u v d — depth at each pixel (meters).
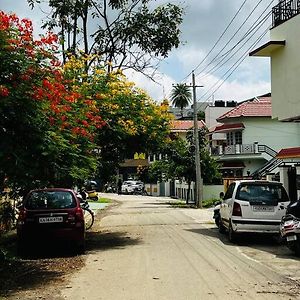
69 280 9.52
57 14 19.66
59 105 10.20
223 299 7.84
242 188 15.16
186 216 26.20
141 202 43.62
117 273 10.16
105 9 20.27
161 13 20.12
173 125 17.67
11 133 8.99
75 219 12.80
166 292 8.34
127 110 15.85
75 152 11.16
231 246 14.41
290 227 12.41
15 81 8.88
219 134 56.12
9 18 9.04
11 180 9.91
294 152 21.61
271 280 9.38
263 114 48.22
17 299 8.02
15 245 14.77
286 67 17.98
